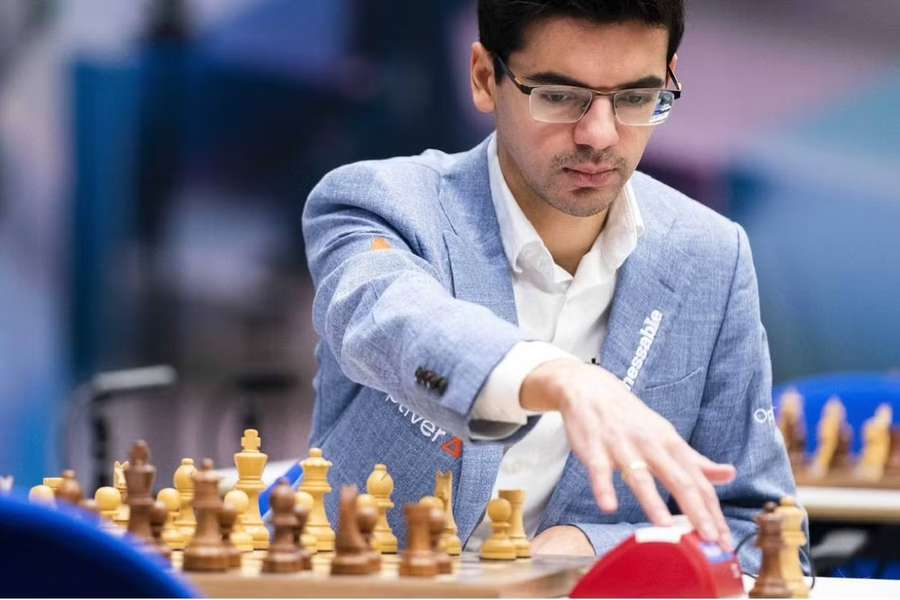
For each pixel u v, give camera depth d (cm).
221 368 779
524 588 200
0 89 764
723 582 204
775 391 570
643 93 262
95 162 773
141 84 778
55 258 771
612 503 196
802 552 262
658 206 307
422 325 228
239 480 250
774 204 753
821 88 748
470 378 217
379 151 780
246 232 783
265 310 784
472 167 300
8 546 133
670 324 297
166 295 780
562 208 269
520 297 296
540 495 295
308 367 784
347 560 202
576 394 205
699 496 201
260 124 782
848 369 755
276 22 779
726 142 752
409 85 778
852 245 752
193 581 196
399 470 289
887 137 745
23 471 764
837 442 538
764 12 746
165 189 779
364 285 250
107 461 526
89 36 771
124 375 555
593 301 297
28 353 766
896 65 743
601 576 205
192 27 776
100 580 135
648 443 202
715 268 303
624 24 256
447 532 249
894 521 461
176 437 766
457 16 773
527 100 265
